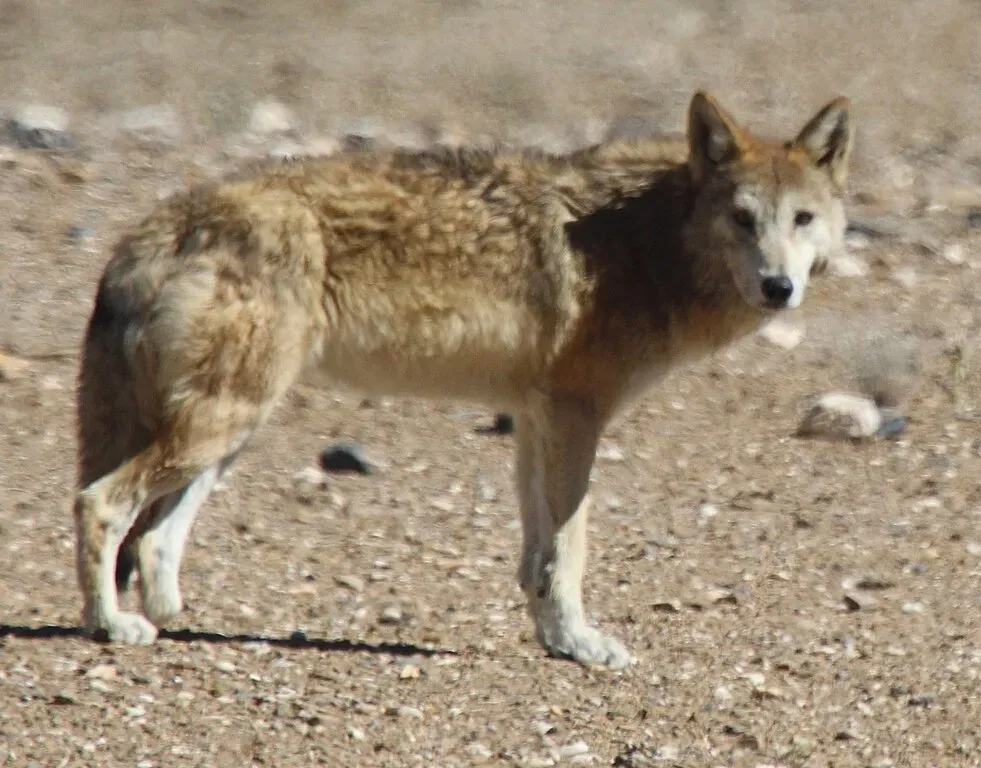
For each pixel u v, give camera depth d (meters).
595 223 23.64
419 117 55.19
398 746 19.88
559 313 23.23
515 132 54.22
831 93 59.94
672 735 20.91
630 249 23.77
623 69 61.66
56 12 66.62
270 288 21.67
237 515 28.98
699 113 23.92
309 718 20.27
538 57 62.69
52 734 19.06
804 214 23.73
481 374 23.50
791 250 23.41
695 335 24.30
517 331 23.20
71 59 59.34
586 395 23.50
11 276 38.38
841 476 32.19
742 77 61.50
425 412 34.66
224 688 20.98
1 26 64.00
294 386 34.84
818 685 22.80
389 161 23.27
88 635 22.03
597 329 23.41
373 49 62.88
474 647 23.75
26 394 32.94
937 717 21.84
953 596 26.58
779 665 23.41
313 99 56.31
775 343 38.47
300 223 21.98
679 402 35.50
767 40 66.75
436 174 23.19
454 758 19.72
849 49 65.62
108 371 21.89
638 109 57.19
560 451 23.22
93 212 42.88
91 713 19.70
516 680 22.33
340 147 50.62
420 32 66.06
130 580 23.08
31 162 45.56
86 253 40.16
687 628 24.91
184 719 19.91
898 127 56.34
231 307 21.41
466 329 23.00
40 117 50.50
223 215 21.75
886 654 24.05
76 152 47.78
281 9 69.00
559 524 23.17
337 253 22.28
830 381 36.88
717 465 32.59
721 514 30.17
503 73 60.09
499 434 33.88
